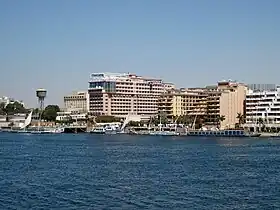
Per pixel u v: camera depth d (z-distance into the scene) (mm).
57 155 155125
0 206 64875
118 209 62688
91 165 119750
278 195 73438
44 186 82312
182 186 82438
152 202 67312
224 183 86375
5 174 100125
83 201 68000
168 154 160250
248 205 65750
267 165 120562
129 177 95000
